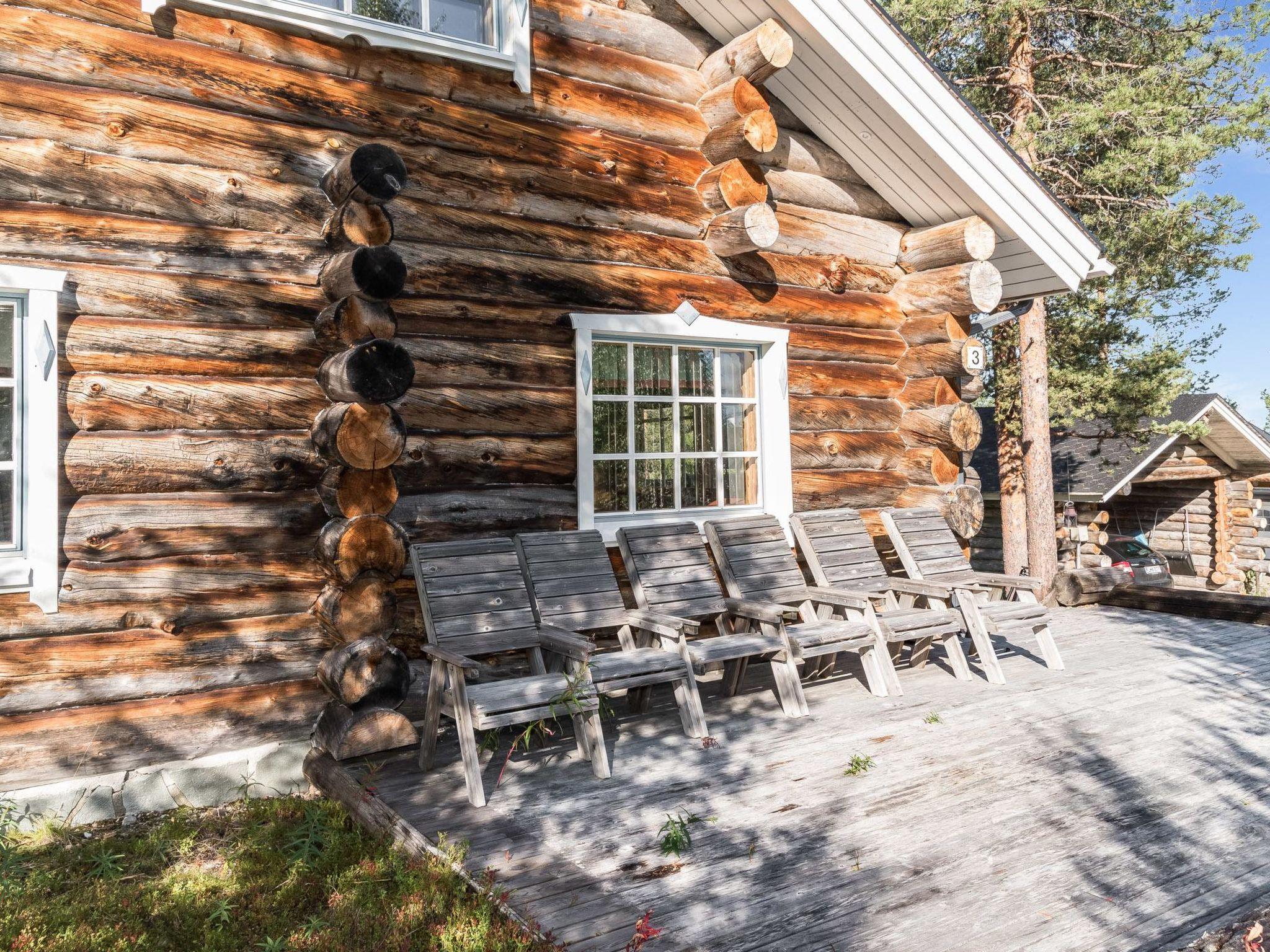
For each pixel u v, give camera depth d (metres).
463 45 5.03
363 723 4.05
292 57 4.54
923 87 5.99
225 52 4.36
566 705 3.94
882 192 6.88
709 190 5.96
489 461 5.17
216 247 4.31
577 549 5.07
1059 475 15.14
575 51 5.55
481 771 4.10
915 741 4.42
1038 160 12.61
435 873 3.06
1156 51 13.01
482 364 5.15
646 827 3.46
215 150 4.30
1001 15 12.21
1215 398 14.10
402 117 4.89
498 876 3.03
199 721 4.17
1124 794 3.78
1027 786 3.86
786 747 4.34
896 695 5.25
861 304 6.79
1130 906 2.89
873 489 6.81
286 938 2.91
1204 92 12.40
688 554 5.51
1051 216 6.57
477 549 4.68
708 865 3.15
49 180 3.93
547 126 5.43
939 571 6.30
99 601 4.00
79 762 3.90
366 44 4.75
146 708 4.07
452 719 4.79
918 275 6.86
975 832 3.41
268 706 4.33
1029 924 2.77
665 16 5.96
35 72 3.93
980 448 17.56
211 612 4.23
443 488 5.04
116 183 4.07
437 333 5.04
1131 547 15.10
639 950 2.59
